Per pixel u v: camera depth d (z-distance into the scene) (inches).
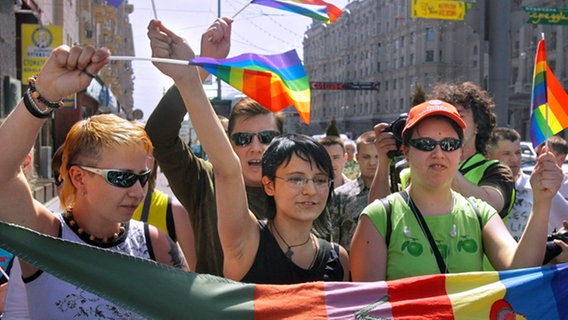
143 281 80.0
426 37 2518.5
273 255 95.2
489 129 138.9
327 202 106.3
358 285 90.7
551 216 156.6
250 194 130.1
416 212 102.1
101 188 82.2
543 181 93.2
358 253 101.0
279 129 132.9
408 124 103.3
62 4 832.3
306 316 87.5
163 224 124.9
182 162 115.3
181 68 84.2
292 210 95.4
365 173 170.1
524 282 93.2
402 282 92.7
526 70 1692.9
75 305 80.7
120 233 88.4
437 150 100.5
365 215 103.0
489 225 103.0
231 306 84.6
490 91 422.6
